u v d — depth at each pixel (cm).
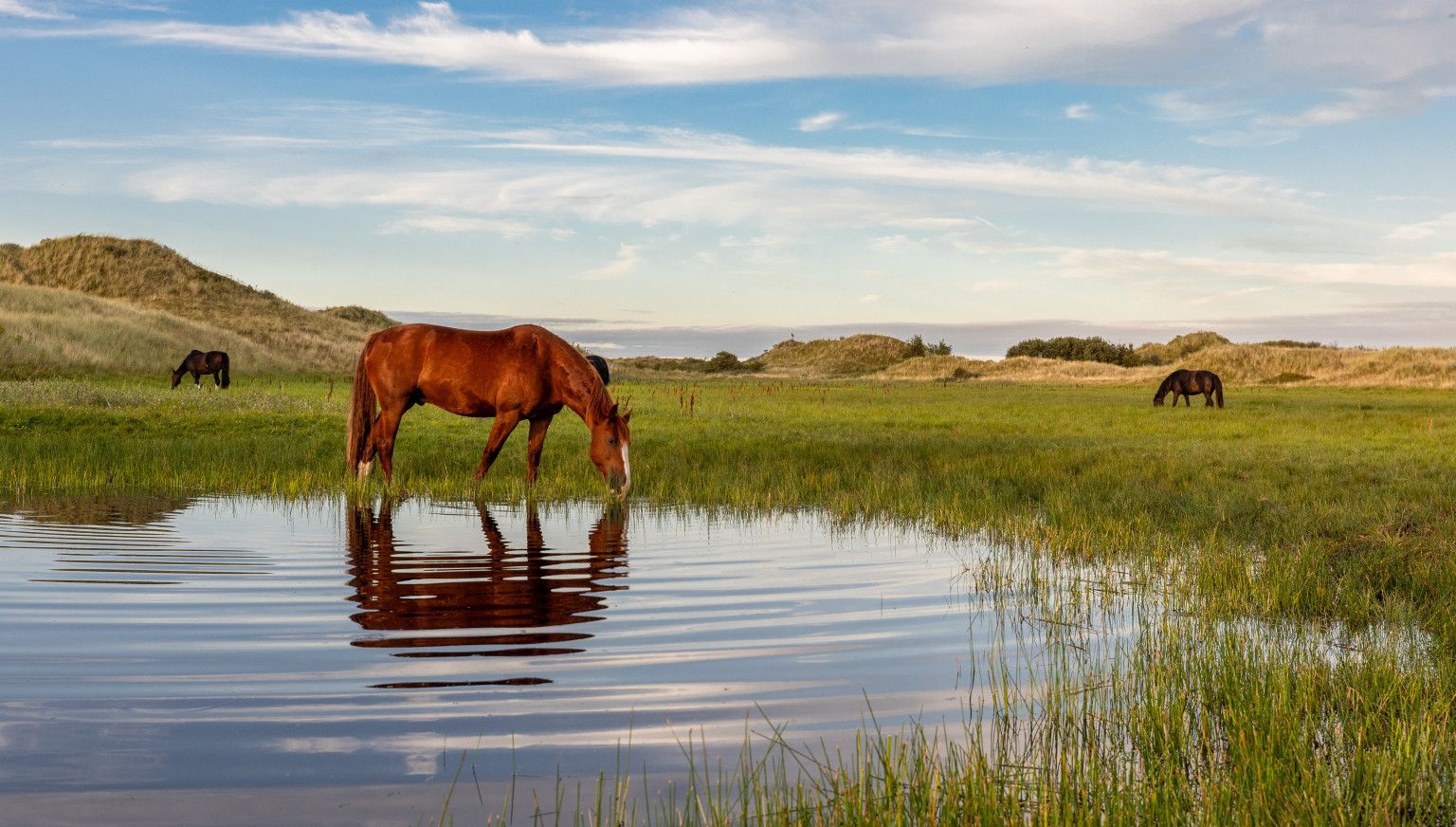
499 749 426
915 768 397
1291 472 1526
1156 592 774
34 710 463
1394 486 1330
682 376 10006
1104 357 13762
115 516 1042
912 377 10119
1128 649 609
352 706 475
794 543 962
